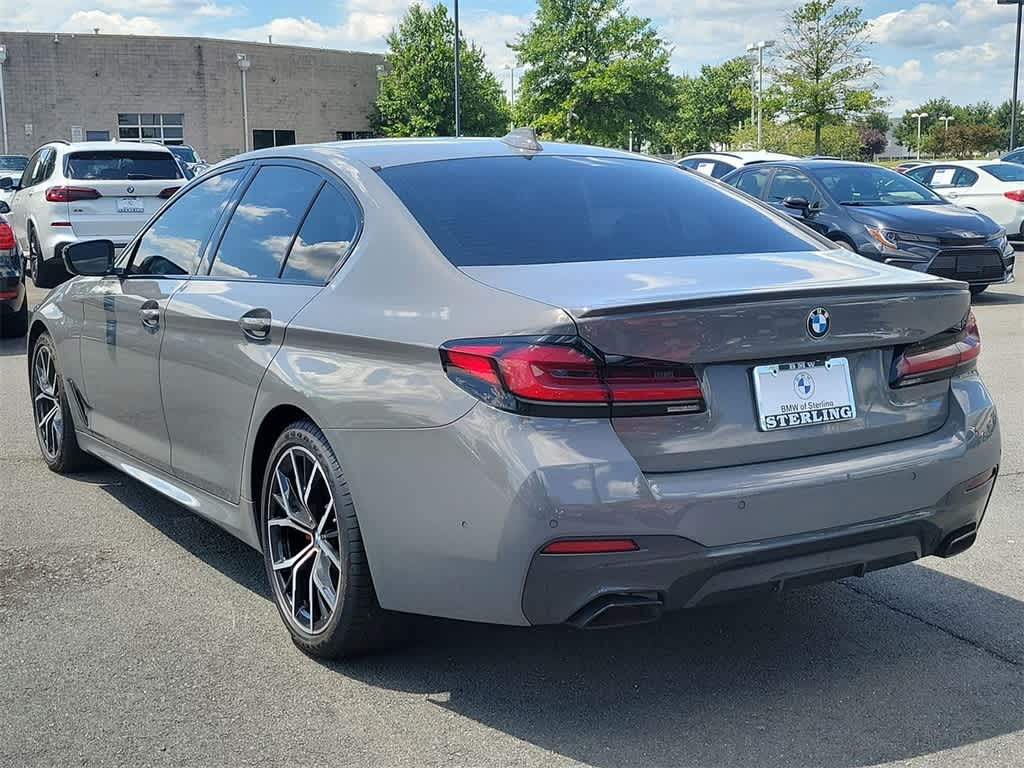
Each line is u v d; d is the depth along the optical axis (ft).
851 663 11.16
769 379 9.62
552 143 13.80
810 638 11.80
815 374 9.89
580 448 8.89
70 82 160.25
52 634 11.94
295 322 11.28
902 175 43.57
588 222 11.52
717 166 51.39
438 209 11.26
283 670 11.03
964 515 10.61
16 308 32.81
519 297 9.53
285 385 11.09
